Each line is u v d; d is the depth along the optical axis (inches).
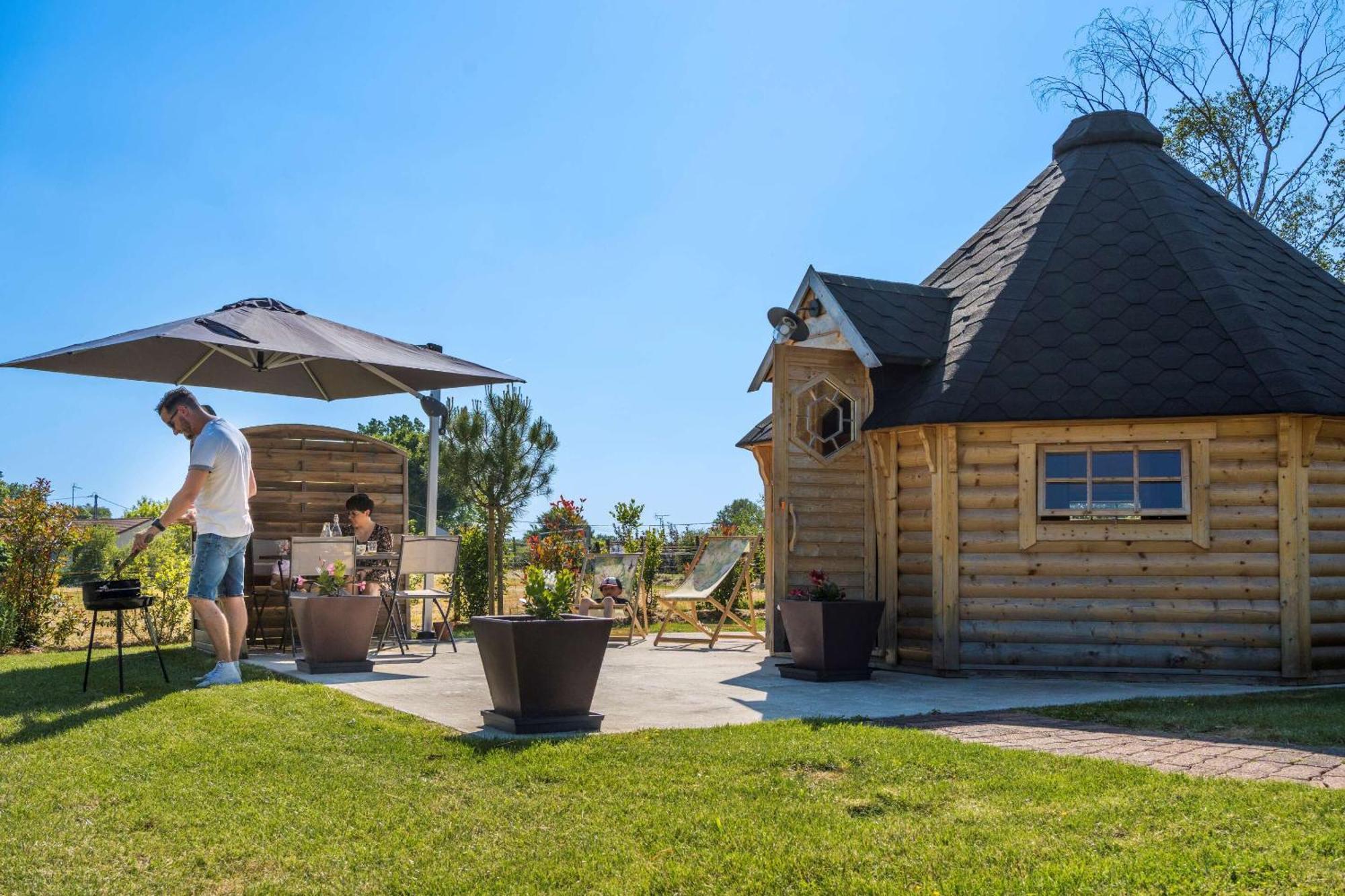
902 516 434.6
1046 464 405.4
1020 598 403.9
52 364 436.8
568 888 156.6
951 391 409.7
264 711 275.0
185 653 435.5
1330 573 390.9
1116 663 395.2
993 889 149.5
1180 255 436.1
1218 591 387.5
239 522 333.4
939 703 321.7
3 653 496.1
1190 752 238.1
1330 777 212.1
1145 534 392.8
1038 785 201.8
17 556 520.1
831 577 467.5
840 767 218.1
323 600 365.4
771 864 161.6
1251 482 386.9
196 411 341.4
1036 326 426.9
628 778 210.1
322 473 496.1
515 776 211.9
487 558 677.3
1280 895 145.8
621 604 578.9
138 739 240.8
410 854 171.2
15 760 221.5
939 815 186.1
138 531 351.3
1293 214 1036.5
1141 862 157.6
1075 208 471.8
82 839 175.6
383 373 483.2
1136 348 407.2
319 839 177.6
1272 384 380.2
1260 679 382.9
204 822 184.9
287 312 434.3
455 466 648.4
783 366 466.0
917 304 470.0
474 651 463.5
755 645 538.0
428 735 247.0
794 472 465.4
